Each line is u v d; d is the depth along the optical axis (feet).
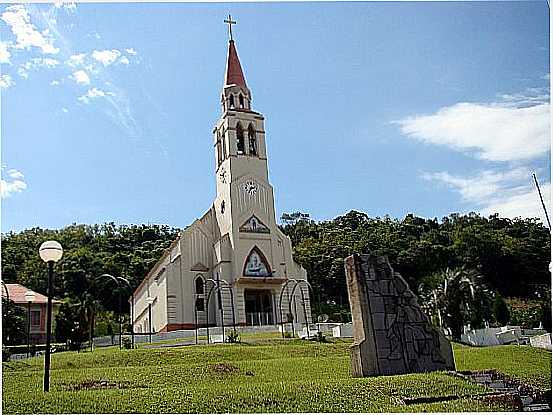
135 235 307.99
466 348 105.91
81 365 80.69
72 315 124.06
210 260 189.47
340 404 47.42
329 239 286.05
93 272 238.68
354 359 61.00
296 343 115.24
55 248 54.95
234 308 177.37
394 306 62.75
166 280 180.75
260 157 197.77
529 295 232.53
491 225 264.72
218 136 205.05
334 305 248.52
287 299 184.44
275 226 190.70
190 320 179.63
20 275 226.79
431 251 251.60
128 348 110.01
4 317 137.80
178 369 69.72
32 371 72.23
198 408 46.24
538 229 247.70
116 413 45.01
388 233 280.72
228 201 188.65
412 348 62.03
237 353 90.99
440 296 140.15
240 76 209.05
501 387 56.80
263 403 47.52
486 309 147.23
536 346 103.35
